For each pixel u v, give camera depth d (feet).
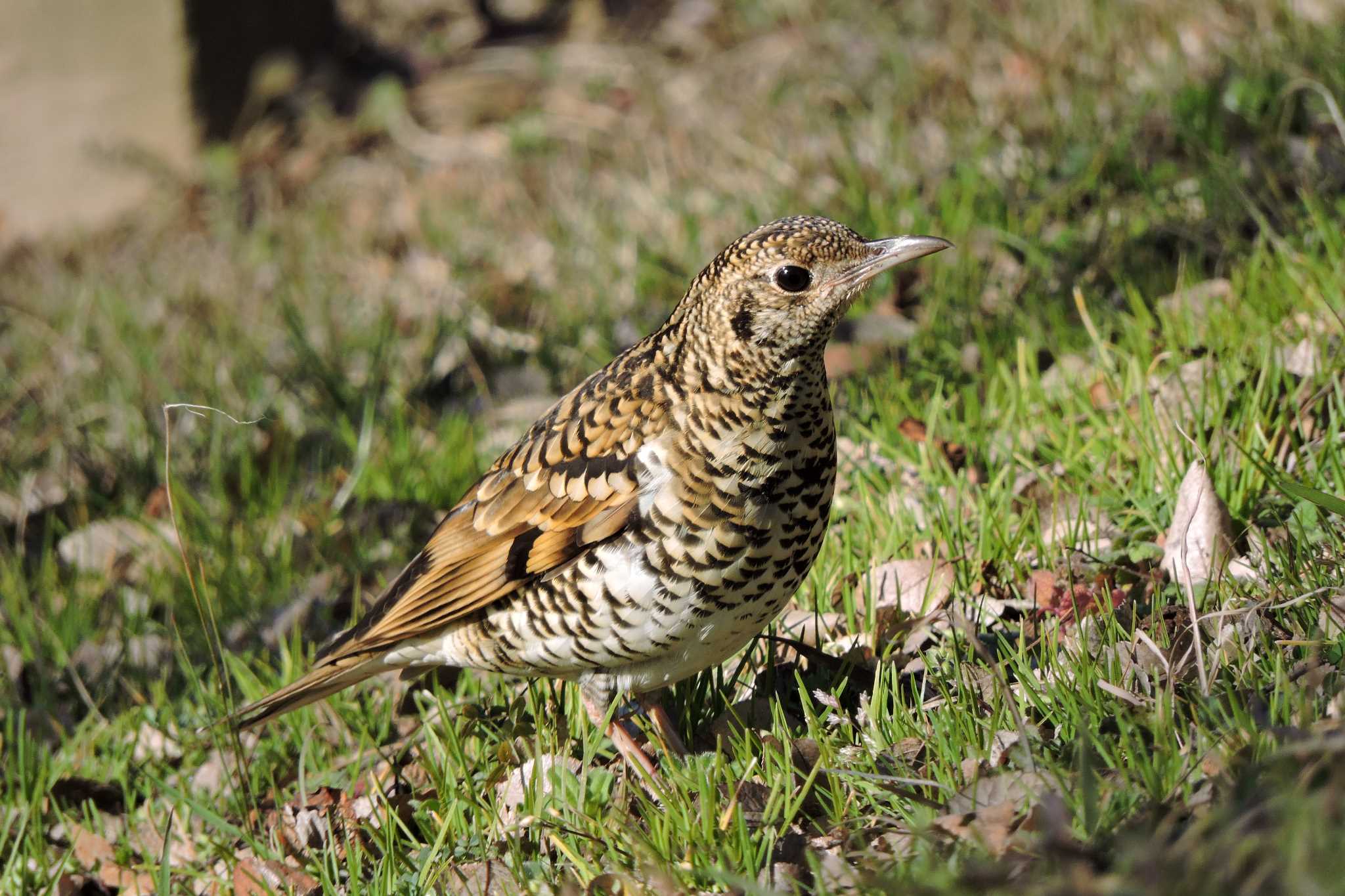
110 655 36.24
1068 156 44.75
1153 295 36.65
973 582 28.27
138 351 52.47
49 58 70.79
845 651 27.22
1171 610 24.66
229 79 71.92
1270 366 30.37
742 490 23.29
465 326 47.52
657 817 22.35
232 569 37.52
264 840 27.22
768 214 48.47
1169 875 15.62
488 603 25.41
